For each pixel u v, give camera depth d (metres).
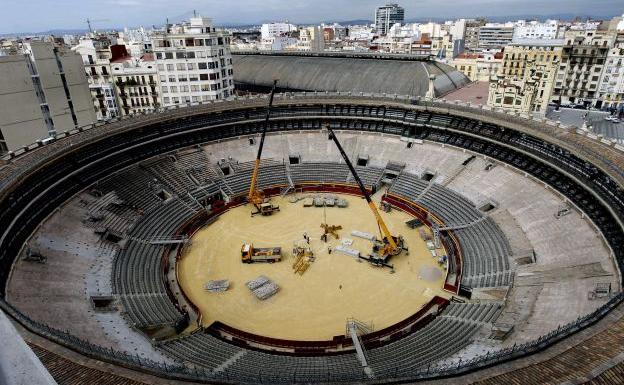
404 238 67.69
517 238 59.12
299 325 49.12
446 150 83.50
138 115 84.44
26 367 6.30
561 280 47.94
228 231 71.12
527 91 94.62
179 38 105.12
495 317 45.34
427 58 130.25
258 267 60.81
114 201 68.69
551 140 64.56
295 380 31.84
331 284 56.62
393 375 30.45
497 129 77.62
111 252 59.50
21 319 32.25
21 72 87.88
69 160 68.25
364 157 89.31
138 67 110.38
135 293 52.41
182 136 87.19
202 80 109.38
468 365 28.98
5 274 46.88
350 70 131.50
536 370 27.38
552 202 62.22
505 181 71.06
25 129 90.31
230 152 89.56
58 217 60.44
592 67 126.94
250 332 48.12
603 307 34.75
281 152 91.62
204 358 41.78
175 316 49.16
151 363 32.94
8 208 54.00
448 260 60.44
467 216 68.38
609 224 52.91
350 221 73.62
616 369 25.72
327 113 95.00
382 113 92.19
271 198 82.94
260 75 144.38
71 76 97.44
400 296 53.94
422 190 78.19
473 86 131.50
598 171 58.47
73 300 47.44
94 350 31.11
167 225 69.50
